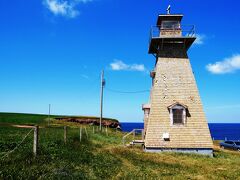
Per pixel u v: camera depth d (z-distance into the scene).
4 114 79.50
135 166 22.91
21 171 14.90
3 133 32.97
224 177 21.78
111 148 31.05
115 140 43.78
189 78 35.91
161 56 36.75
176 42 37.12
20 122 60.25
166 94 35.38
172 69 36.19
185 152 33.84
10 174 14.15
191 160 29.22
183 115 34.59
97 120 90.94
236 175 22.53
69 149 23.84
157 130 34.34
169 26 37.22
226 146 47.25
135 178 18.59
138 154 29.64
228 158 33.53
